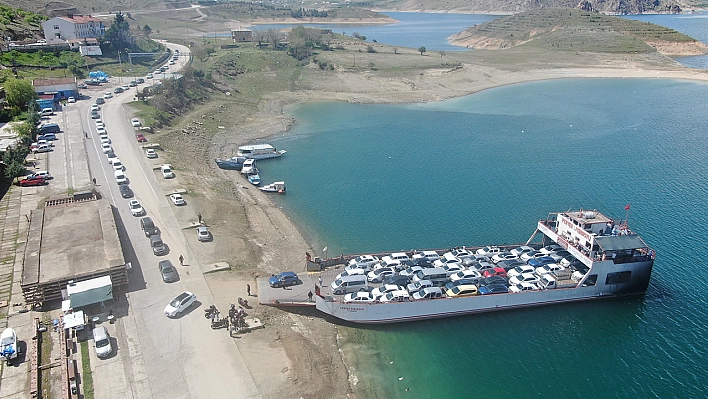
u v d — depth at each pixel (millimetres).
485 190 112188
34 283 61438
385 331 67625
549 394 58344
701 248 87188
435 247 88312
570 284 73875
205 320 62781
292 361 58188
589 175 120875
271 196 109750
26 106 141500
